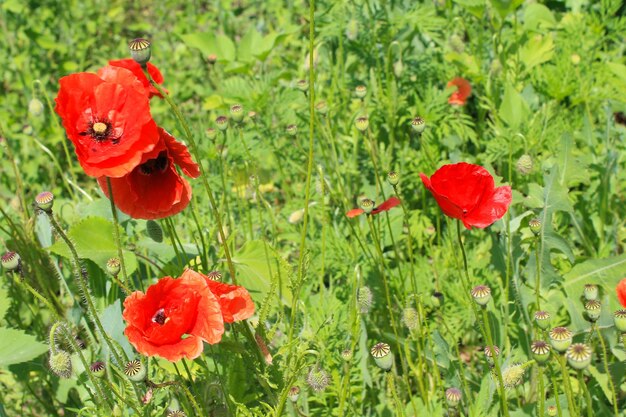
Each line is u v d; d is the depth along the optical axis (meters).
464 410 1.18
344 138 1.49
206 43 1.63
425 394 1.16
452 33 1.72
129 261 1.21
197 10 2.39
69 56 2.12
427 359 1.24
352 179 1.51
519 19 1.86
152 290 0.96
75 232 1.18
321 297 1.24
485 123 1.60
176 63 2.11
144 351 0.93
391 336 1.24
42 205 1.00
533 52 1.54
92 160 0.94
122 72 0.97
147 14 2.47
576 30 1.65
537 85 1.56
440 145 1.55
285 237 1.37
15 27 2.22
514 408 1.16
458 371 1.22
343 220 1.39
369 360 1.24
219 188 1.46
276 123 1.68
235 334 1.07
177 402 1.10
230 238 1.21
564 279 1.23
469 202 1.02
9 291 1.32
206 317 0.95
